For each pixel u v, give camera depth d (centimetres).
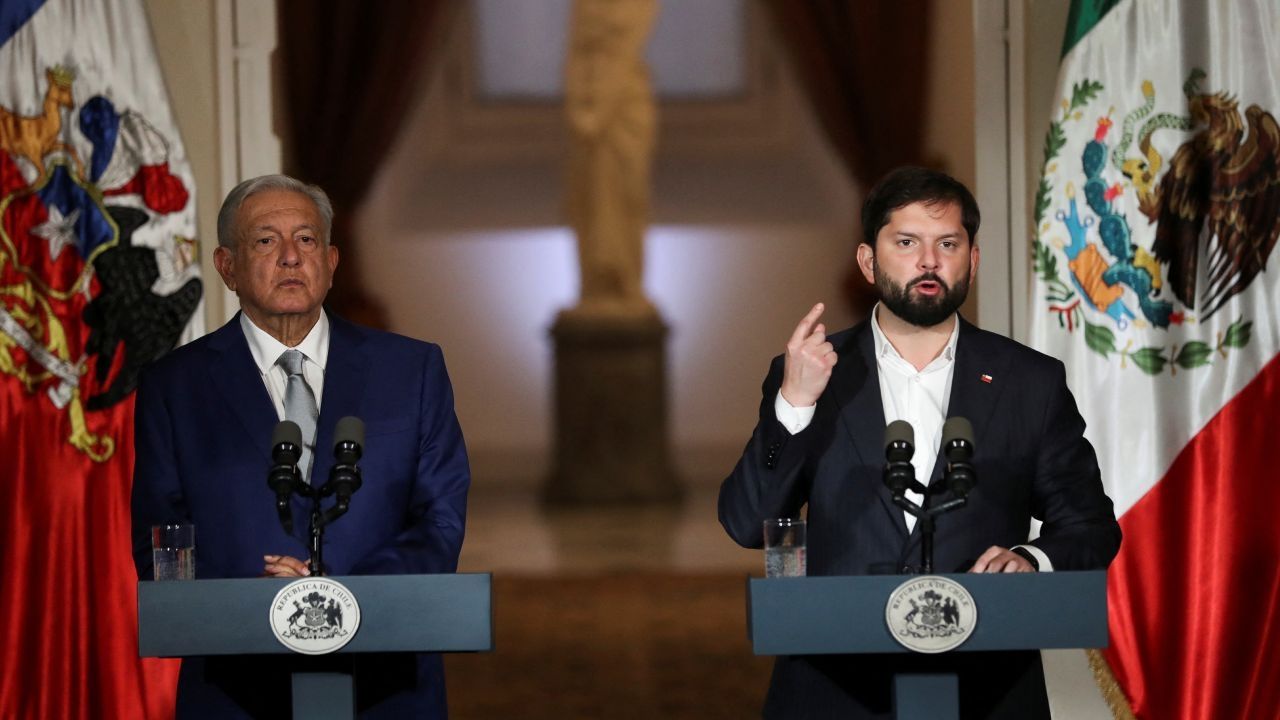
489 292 3444
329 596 585
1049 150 1059
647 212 3419
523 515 2895
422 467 732
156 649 584
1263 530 987
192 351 733
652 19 3186
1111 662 1009
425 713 694
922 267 645
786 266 3425
